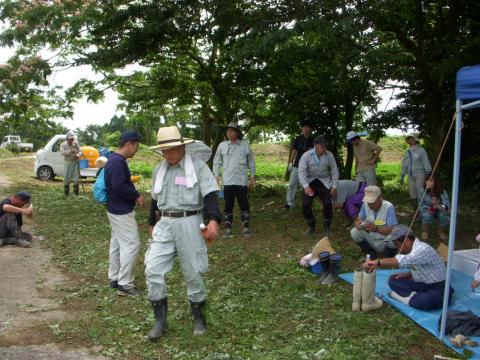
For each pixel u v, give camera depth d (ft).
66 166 47.93
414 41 34.12
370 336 15.15
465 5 31.71
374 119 44.42
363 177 32.35
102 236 29.89
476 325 15.57
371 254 23.34
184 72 46.01
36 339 15.12
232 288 19.79
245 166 28.22
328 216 28.27
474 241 27.32
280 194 45.68
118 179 18.81
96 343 14.92
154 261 14.96
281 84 40.81
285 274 21.53
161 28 35.94
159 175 15.05
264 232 29.66
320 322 16.31
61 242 28.37
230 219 28.45
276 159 110.01
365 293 17.22
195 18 36.86
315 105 43.78
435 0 31.30
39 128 63.62
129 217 19.34
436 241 27.02
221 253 25.00
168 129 14.80
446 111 34.24
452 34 31.83
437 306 17.21
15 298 18.86
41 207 40.78
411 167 31.60
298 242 26.96
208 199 14.93
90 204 42.45
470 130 43.86
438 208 26.16
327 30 24.85
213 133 54.65
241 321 16.51
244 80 40.42
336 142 47.21
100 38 39.99
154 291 15.10
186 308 17.76
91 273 22.31
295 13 28.48
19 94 48.39
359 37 26.81
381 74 29.22
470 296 18.75
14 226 27.37
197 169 15.03
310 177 28.14
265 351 14.33
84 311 17.61
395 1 27.27
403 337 15.16
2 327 15.96
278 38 26.02
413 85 34.94
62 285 20.52
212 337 15.21
